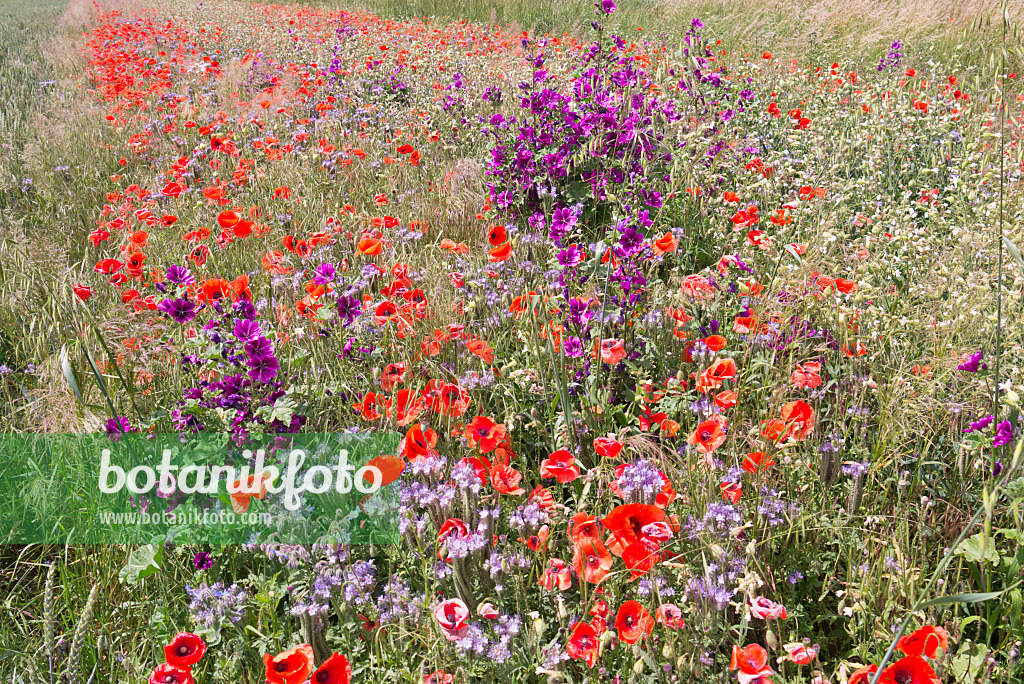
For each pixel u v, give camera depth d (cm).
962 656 182
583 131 461
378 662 187
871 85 738
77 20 1791
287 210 523
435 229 471
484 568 204
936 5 1020
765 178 468
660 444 253
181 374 293
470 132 622
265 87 917
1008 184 425
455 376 281
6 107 866
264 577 208
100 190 602
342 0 2112
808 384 255
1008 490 210
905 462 238
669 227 427
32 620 221
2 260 410
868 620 190
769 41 1119
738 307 330
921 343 301
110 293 395
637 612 171
